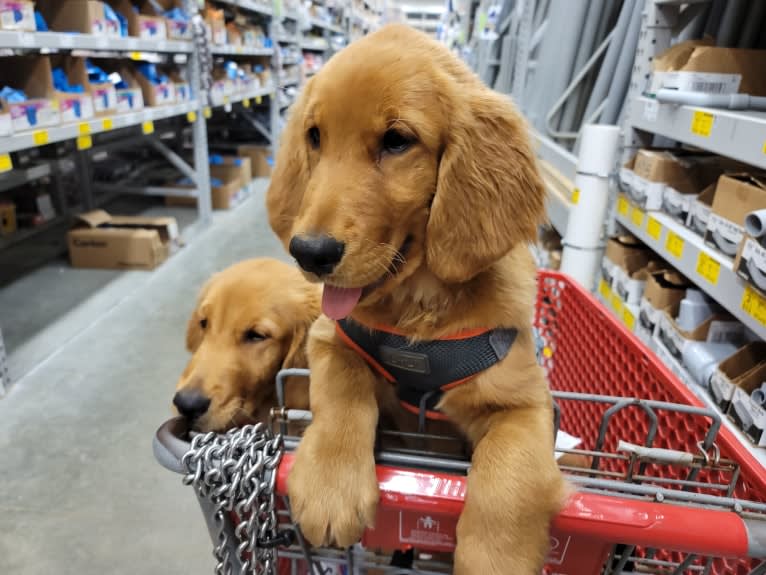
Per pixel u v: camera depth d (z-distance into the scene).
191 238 4.17
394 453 0.84
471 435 0.94
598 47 3.14
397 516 0.77
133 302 3.09
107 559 1.56
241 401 1.34
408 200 0.84
